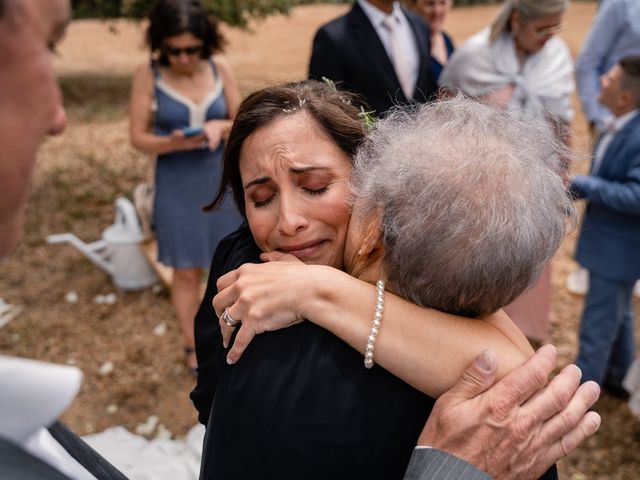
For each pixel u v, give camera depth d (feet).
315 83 4.36
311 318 3.33
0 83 2.14
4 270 15.10
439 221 3.05
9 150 2.20
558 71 10.69
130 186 20.12
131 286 14.05
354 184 3.76
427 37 11.06
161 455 7.11
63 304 13.73
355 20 10.18
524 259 3.10
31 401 2.34
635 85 8.75
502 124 3.37
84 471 3.03
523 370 3.17
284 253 3.98
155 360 11.95
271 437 3.19
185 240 10.61
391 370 3.22
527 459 3.15
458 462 3.03
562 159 3.67
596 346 9.87
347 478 3.16
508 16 10.34
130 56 43.65
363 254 3.55
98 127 26.45
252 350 3.38
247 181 4.04
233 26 24.75
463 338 3.26
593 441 9.93
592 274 9.74
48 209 18.40
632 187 8.68
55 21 2.24
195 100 10.66
